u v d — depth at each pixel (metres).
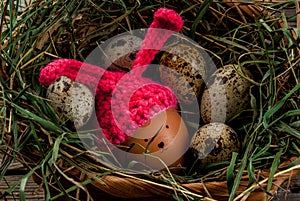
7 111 0.56
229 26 0.63
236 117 0.59
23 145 0.54
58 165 0.54
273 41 0.59
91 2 0.60
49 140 0.53
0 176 0.53
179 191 0.53
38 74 0.59
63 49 0.61
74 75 0.56
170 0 0.63
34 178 0.57
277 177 0.54
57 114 0.56
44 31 0.59
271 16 0.61
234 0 0.62
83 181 0.53
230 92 0.58
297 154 0.54
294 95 0.57
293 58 0.58
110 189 0.53
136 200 0.54
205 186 0.53
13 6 0.60
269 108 0.56
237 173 0.53
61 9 0.60
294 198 0.61
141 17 0.62
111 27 0.61
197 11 0.62
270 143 0.54
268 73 0.57
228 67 0.59
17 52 0.58
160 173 0.53
